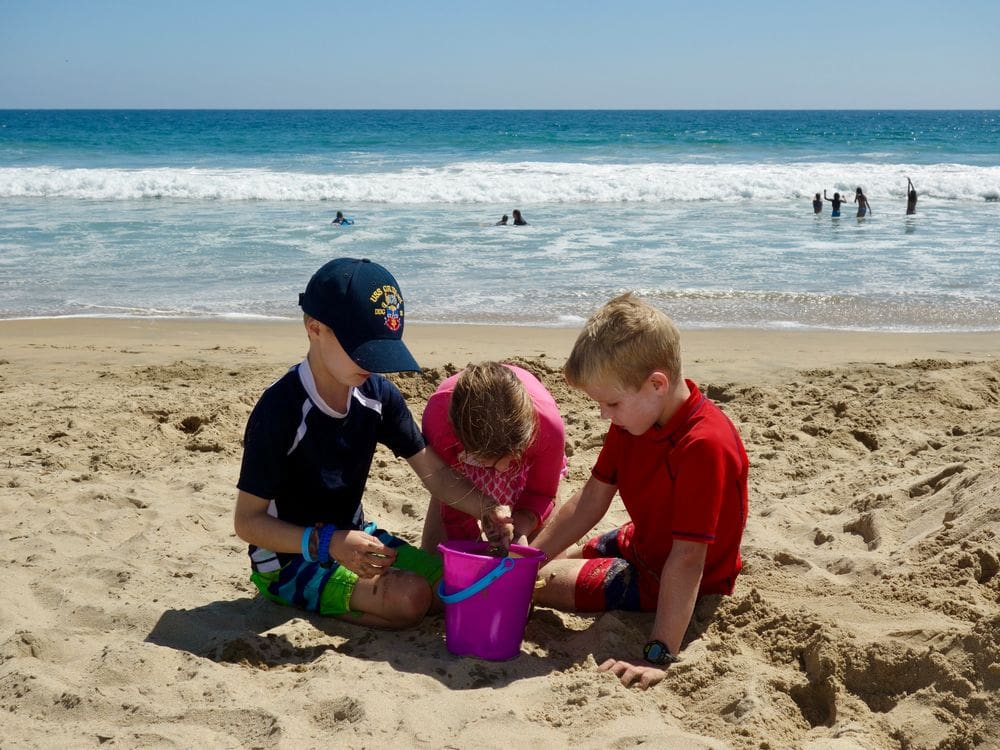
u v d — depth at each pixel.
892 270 12.85
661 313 2.89
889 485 4.36
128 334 9.36
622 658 2.95
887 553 3.56
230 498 4.56
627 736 2.39
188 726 2.48
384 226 17.81
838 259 13.80
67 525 4.13
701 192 22.94
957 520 3.54
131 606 3.31
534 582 3.00
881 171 27.06
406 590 3.19
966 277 12.25
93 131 54.94
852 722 2.51
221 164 32.22
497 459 3.13
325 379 3.14
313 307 2.99
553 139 41.84
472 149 37.38
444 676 2.84
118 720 2.53
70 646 2.99
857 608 3.09
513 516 3.50
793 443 5.42
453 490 3.39
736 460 3.01
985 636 2.63
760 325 9.77
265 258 14.09
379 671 2.81
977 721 2.46
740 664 2.79
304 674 2.81
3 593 3.40
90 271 12.94
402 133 49.97
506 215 17.94
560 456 3.51
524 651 3.08
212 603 3.39
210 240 15.86
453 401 3.13
